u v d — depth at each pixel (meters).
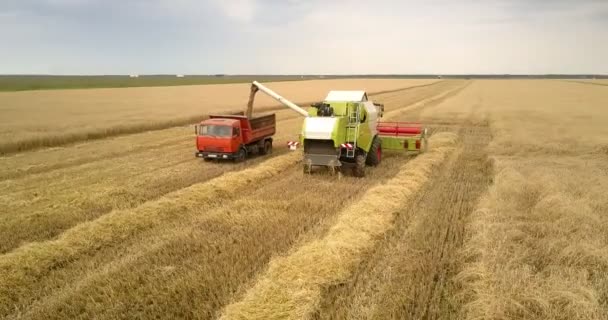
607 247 7.56
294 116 33.81
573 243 7.68
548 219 9.21
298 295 6.18
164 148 20.09
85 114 32.31
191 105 41.12
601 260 7.05
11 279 6.91
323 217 10.05
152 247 8.37
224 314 5.84
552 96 60.97
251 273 7.23
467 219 9.62
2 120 28.05
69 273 7.34
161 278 7.05
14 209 10.62
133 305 6.30
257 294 6.25
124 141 21.92
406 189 11.90
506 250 7.50
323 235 8.91
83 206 10.94
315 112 14.58
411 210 10.42
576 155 17.45
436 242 8.34
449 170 15.05
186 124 29.44
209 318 5.96
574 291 6.09
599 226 8.62
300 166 15.94
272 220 9.80
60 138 20.89
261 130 17.98
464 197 11.56
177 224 9.74
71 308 6.23
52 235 9.21
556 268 6.89
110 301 6.39
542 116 32.97
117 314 6.07
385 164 16.09
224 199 11.78
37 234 9.16
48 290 6.79
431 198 11.48
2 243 8.61
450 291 6.54
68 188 12.77
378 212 9.94
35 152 18.83
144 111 34.81
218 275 7.10
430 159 16.25
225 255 7.89
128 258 7.87
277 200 11.33
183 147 20.38
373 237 8.52
